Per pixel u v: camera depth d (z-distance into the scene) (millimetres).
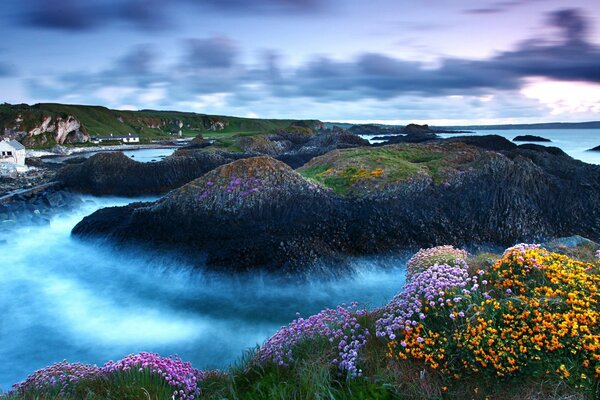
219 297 17641
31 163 68562
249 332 15398
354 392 6504
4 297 18578
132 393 6770
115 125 189875
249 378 7883
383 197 23891
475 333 6539
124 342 14852
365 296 17953
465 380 6281
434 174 26875
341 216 21812
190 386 7430
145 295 18359
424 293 7898
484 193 24781
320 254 19234
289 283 17844
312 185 23688
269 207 22109
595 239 23422
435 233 21984
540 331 6246
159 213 22812
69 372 8273
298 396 6590
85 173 43906
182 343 14711
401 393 6238
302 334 8391
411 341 6949
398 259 20359
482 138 53938
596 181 28484
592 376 5656
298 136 95688
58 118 130375
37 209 33281
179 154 61781
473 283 8352
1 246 25266
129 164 44719
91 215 26984
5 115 123625
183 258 19781
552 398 5465
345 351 7312
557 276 7477
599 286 7176
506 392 5887
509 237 22906
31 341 14922
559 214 24516
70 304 17875
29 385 7824
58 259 22766
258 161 24328
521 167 26516
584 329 6059
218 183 23266
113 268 21047
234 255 18859
